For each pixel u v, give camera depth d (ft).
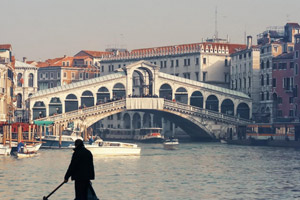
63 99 495.00
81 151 119.14
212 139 519.19
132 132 616.80
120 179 249.55
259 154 378.32
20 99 611.47
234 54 595.47
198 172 276.82
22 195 204.44
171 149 429.79
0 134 364.17
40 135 398.01
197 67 606.96
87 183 118.73
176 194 211.61
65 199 198.08
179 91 523.70
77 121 477.77
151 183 238.27
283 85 514.68
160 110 501.97
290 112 507.71
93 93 503.20
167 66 637.30
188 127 528.63
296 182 242.58
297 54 490.49
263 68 540.93
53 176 252.01
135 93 634.43
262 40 594.65
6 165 288.92
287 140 442.09
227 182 242.37
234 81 597.93
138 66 510.99
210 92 526.16
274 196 208.54
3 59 422.82
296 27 578.66
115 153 361.30
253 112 547.90
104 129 642.63
